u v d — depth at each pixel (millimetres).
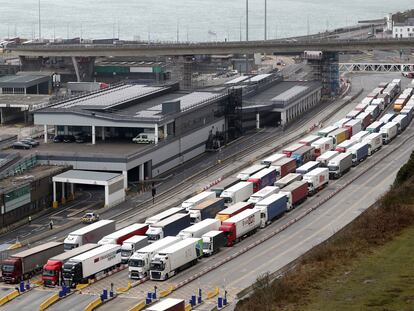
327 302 151500
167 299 162750
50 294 180125
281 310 149500
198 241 197625
